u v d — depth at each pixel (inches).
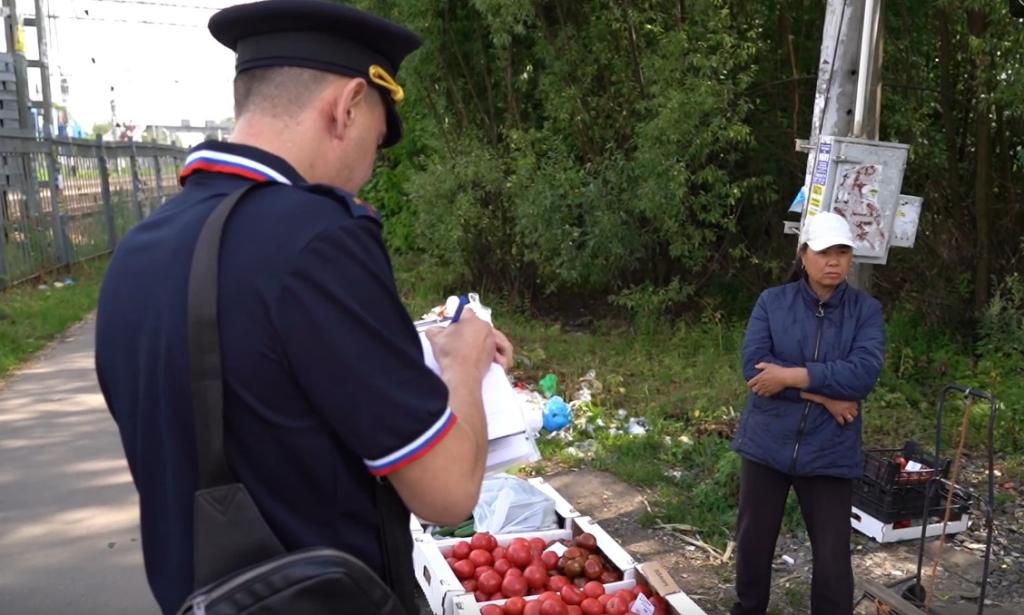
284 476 51.8
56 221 533.6
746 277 367.2
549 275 379.9
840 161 173.6
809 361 133.0
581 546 148.6
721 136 307.0
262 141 56.6
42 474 209.5
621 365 313.4
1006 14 273.6
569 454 228.5
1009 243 322.3
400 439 51.2
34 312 395.9
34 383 293.4
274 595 50.4
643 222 349.7
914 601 150.9
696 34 314.8
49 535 177.5
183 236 53.5
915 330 320.5
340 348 50.1
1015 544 184.7
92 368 312.3
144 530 56.5
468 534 156.6
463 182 383.2
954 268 327.0
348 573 51.8
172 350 51.5
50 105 892.0
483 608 129.3
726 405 260.4
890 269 345.1
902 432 243.3
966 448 235.8
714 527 188.2
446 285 436.5
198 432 50.3
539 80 360.5
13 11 800.3
